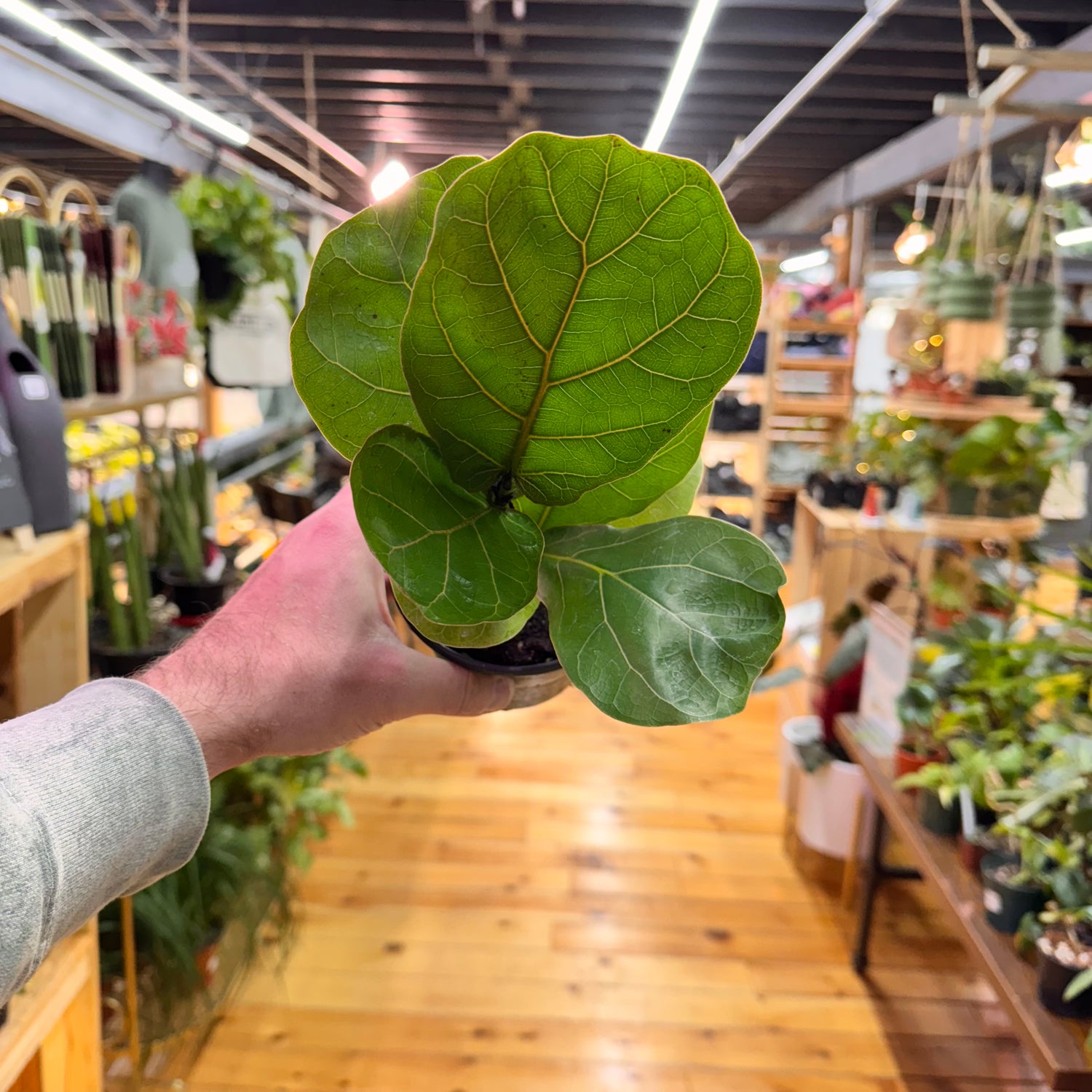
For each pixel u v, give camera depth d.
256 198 3.07
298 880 2.84
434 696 0.71
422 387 0.47
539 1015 2.35
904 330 3.34
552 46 4.65
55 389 1.42
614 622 0.53
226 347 3.15
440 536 0.49
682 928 2.68
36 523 1.38
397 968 2.49
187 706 0.64
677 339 0.45
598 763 3.66
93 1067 1.37
